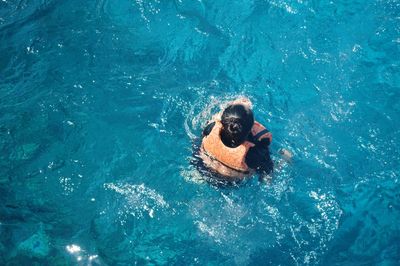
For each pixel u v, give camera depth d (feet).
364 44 20.57
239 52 20.15
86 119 17.31
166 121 17.47
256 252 14.71
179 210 15.25
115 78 18.72
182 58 19.79
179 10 21.56
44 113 17.39
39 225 14.82
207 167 14.97
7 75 18.69
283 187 15.94
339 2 22.15
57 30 20.40
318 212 15.64
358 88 19.16
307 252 14.83
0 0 21.70
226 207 15.37
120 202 15.30
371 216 15.76
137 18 21.12
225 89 18.75
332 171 16.76
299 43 20.52
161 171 15.99
